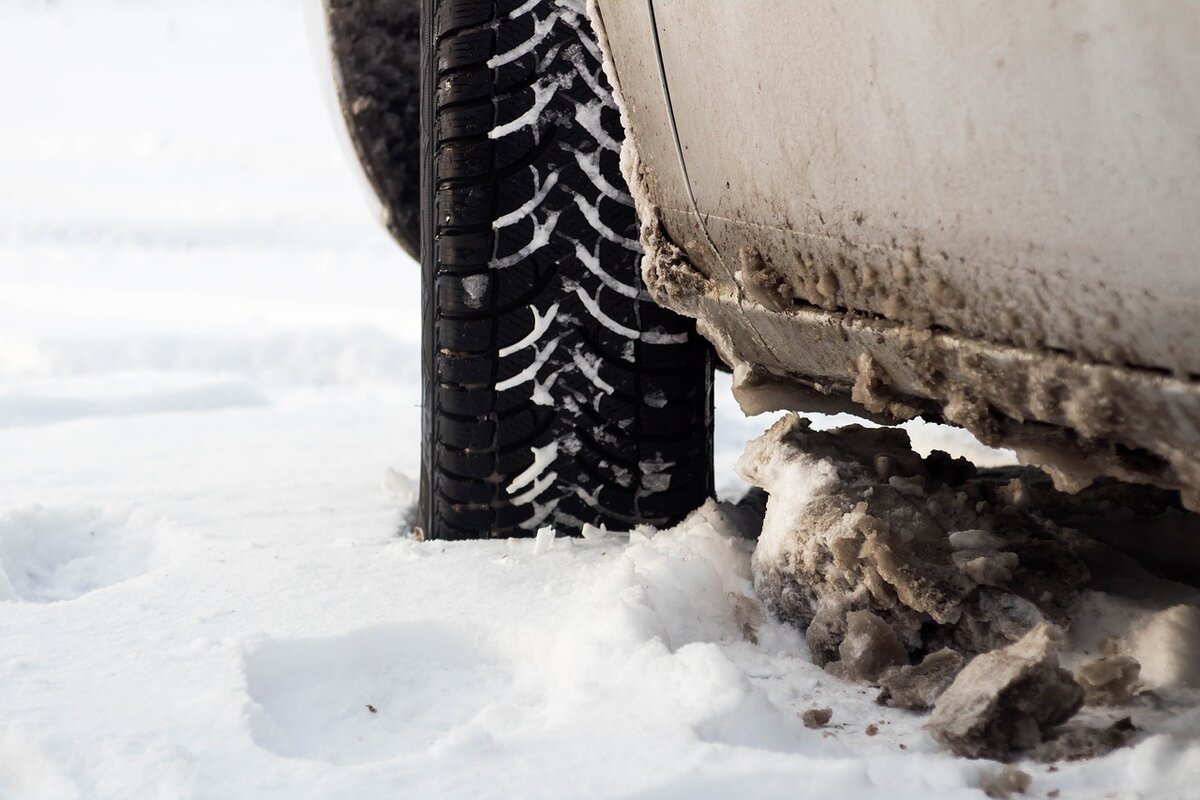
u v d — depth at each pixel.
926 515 1.80
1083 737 1.42
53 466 3.37
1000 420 1.47
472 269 2.26
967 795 1.31
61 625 1.91
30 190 13.00
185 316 6.98
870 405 1.66
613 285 2.26
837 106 1.44
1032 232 1.26
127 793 1.37
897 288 1.48
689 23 1.64
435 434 2.38
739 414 4.33
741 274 1.77
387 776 1.38
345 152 3.29
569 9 2.21
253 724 1.54
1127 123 1.12
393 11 3.10
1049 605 1.66
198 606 1.99
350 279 8.47
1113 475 1.40
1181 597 1.70
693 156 1.77
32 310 7.16
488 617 1.89
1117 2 1.08
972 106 1.26
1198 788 1.28
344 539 2.43
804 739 1.47
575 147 2.22
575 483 2.33
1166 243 1.13
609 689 1.57
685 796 1.31
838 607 1.77
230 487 3.04
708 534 2.14
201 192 12.88
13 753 1.48
